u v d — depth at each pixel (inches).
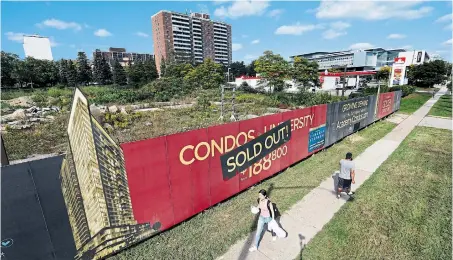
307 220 239.8
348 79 2305.6
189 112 864.3
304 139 390.3
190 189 230.1
